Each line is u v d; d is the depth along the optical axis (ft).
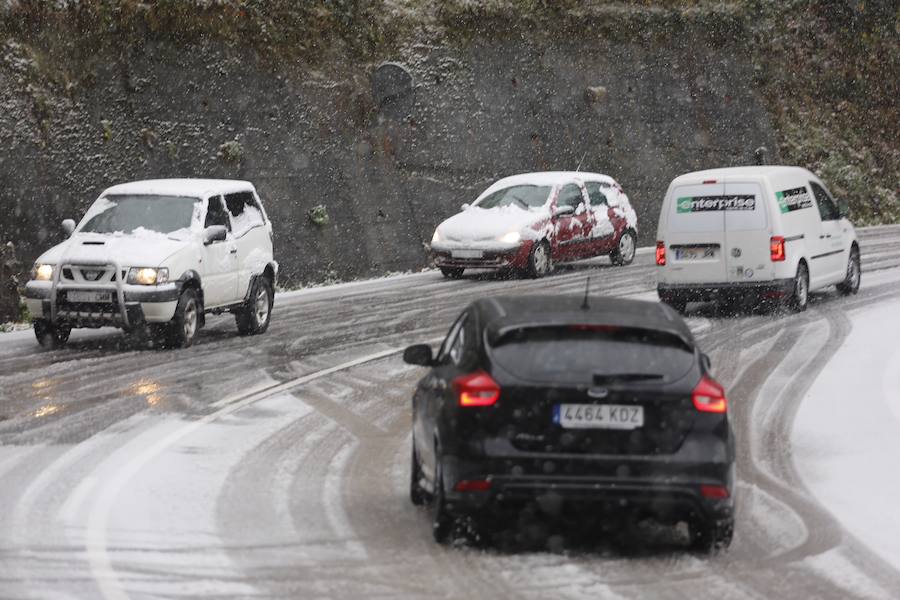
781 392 131.44
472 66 324.19
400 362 153.69
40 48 233.55
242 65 265.13
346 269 263.90
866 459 101.40
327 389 135.23
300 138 269.85
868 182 409.08
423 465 82.48
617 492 70.69
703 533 74.02
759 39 413.39
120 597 64.90
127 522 80.89
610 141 350.64
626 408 71.31
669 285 190.70
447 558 73.00
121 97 241.76
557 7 355.36
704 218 188.34
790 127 404.57
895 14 454.81
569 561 72.54
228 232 177.06
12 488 90.33
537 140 330.75
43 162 222.89
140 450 103.71
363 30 300.81
